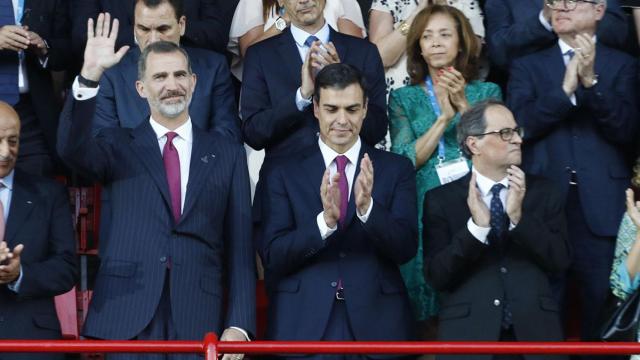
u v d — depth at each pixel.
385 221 24.50
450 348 21.36
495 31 30.19
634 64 28.72
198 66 27.89
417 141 28.00
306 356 24.75
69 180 29.94
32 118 29.73
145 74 24.94
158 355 24.25
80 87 24.20
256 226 26.77
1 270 24.38
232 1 31.77
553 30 29.34
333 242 25.06
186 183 24.86
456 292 25.09
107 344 21.23
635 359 24.11
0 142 25.58
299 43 28.16
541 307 24.89
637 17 29.97
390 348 21.38
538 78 28.61
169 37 27.61
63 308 28.50
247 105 27.73
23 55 29.70
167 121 25.05
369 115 27.42
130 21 29.98
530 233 24.75
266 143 27.33
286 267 24.86
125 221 24.59
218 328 24.61
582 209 28.11
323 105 25.42
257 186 27.11
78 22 30.03
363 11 33.47
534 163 28.36
